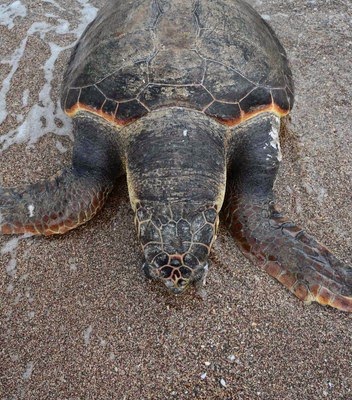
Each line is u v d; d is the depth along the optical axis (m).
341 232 1.46
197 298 1.33
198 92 1.37
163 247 1.24
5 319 1.33
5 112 1.74
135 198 1.31
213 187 1.31
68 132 1.68
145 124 1.36
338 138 1.64
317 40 1.94
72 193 1.41
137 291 1.34
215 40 1.44
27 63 1.89
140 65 1.40
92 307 1.33
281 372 1.24
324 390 1.22
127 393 1.22
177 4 1.50
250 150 1.45
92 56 1.50
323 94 1.76
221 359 1.25
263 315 1.31
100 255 1.41
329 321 1.30
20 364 1.26
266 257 1.36
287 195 1.52
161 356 1.26
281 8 2.08
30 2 2.14
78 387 1.23
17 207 1.41
